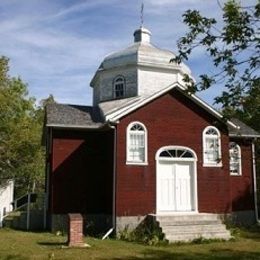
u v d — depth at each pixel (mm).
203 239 19203
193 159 22844
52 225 22984
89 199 23984
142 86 27469
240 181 26250
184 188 22594
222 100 9586
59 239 19266
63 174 23828
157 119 22578
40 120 39906
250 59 9352
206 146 23234
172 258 15242
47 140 28359
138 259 14984
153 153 22203
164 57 28125
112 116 22344
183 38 9953
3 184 36000
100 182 24344
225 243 18750
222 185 23094
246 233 21828
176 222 20172
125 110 21828
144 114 22375
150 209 21641
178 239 19031
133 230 21000
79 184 23984
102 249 16766
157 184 22016
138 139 22156
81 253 15727
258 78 9312
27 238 19562
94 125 24109
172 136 22688
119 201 21203
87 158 24391
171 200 22281
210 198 22750
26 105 35125
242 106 9648
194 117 23266
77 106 26953
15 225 25578
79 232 17297
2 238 19391
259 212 30047
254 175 26625
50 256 14906
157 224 20141
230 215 22938
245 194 26172
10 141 31688
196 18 9656
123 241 19391
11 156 32875
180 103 23156
